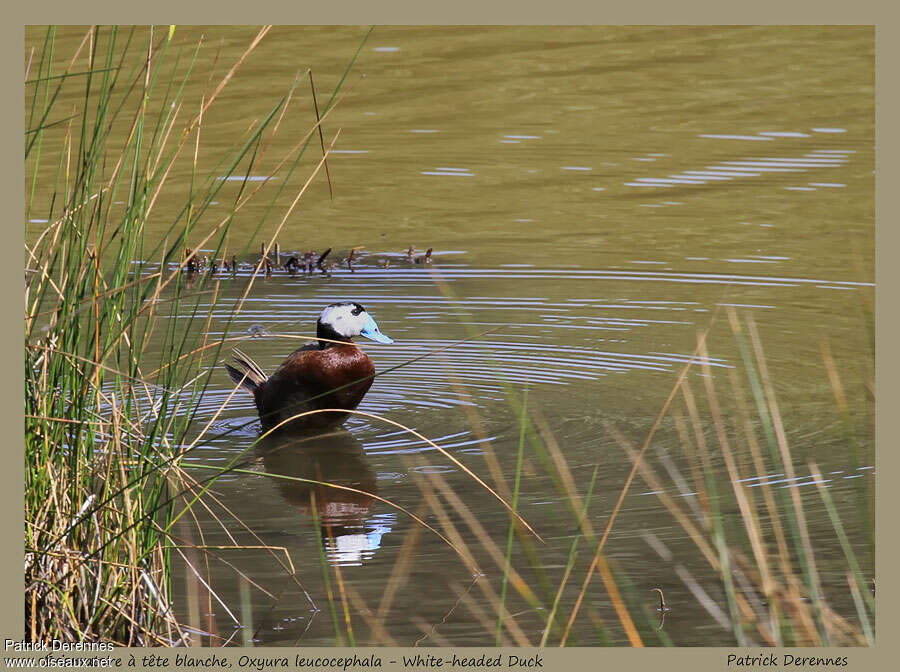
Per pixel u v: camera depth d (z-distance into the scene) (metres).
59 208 19.27
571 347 14.27
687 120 26.23
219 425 12.52
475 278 17.11
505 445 11.58
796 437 11.38
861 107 27.03
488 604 8.38
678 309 15.52
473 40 34.53
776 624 7.16
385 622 8.14
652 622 8.04
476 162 23.52
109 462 7.71
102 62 28.86
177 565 9.13
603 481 10.56
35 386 7.53
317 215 20.62
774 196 20.88
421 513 10.07
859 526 9.43
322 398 12.37
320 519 10.03
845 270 16.86
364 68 30.84
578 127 25.83
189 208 8.23
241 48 31.95
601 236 18.91
